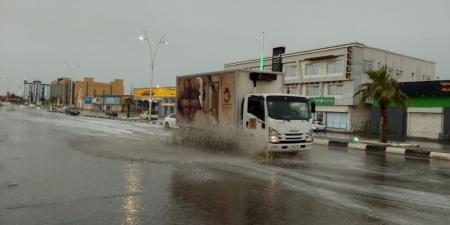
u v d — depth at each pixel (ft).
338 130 167.12
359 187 31.91
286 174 36.99
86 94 510.99
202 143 58.59
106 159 43.80
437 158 63.72
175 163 42.09
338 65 166.09
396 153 70.79
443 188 33.06
